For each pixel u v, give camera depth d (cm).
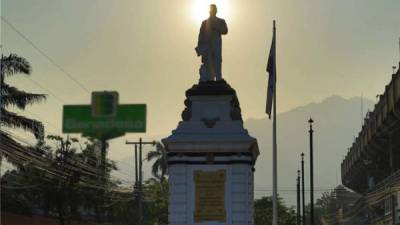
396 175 7400
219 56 3528
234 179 3300
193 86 3466
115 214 8506
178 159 3328
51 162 5797
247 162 3316
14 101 5131
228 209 3281
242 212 3275
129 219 8662
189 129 3375
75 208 6662
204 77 3509
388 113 6988
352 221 13288
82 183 6378
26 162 5184
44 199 6250
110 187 7256
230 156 3319
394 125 7325
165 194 9581
